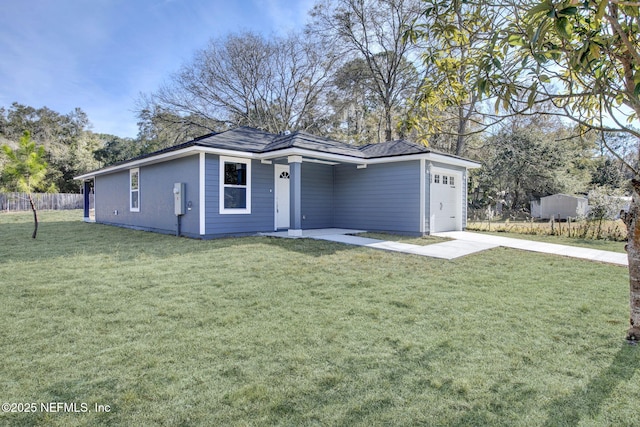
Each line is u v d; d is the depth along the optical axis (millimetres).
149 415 2232
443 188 11875
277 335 3457
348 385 2578
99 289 4914
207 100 25766
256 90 26484
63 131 39188
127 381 2621
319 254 7414
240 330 3576
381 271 6051
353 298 4621
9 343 3238
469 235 10742
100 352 3082
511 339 3385
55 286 5023
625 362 2926
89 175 16406
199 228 9719
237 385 2572
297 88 26500
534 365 2885
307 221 12336
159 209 11703
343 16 21656
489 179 23484
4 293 4691
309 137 11281
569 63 2367
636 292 3225
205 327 3652
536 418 2213
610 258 7328
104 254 7430
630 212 3133
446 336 3447
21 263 6504
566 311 4152
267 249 7973
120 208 14469
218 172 10000
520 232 12719
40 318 3850
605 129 2172
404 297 4652
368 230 11992
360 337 3420
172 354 3053
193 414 2242
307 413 2256
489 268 6367
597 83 2133
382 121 25656
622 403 2369
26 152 9891
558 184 22125
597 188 17312
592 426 2143
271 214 11336
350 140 26828
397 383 2607
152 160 11352
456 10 2955
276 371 2775
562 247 8602
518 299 4594
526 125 22547
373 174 11844
